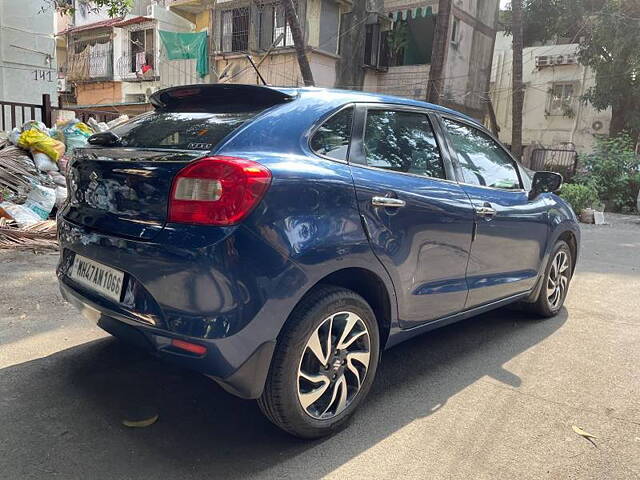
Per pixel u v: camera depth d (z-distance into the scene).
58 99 11.52
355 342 2.61
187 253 2.05
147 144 2.50
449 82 18.92
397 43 19.22
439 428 2.66
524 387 3.16
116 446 2.35
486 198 3.40
